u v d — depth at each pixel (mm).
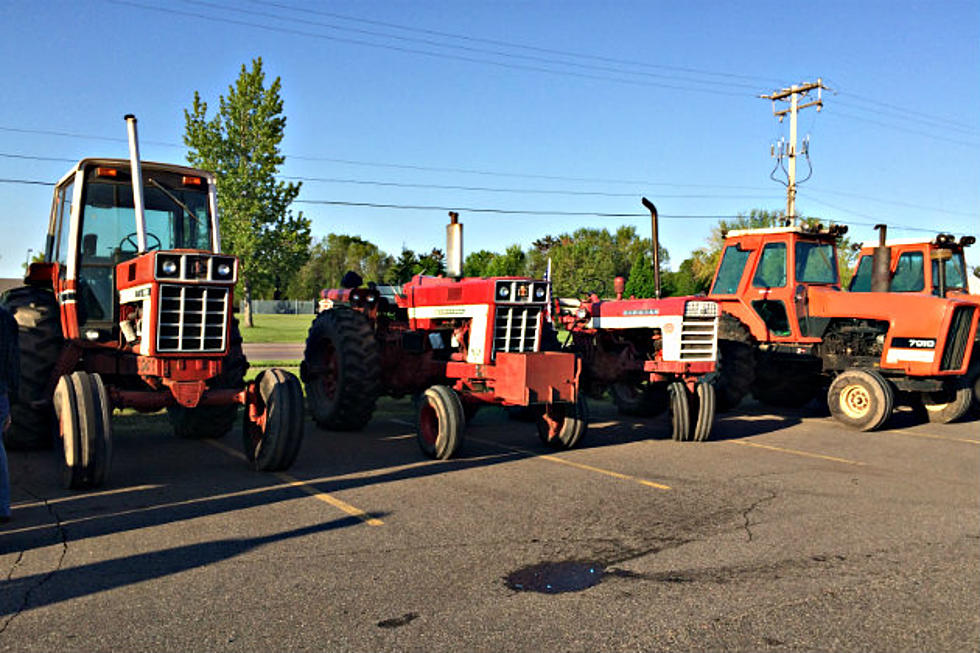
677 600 3574
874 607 3523
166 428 8414
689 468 6656
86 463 5359
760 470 6629
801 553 4312
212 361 5953
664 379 8375
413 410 10344
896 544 4512
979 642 3160
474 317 7086
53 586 3623
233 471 6230
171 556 4074
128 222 6871
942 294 10844
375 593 3602
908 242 11445
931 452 7789
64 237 6812
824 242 10852
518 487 5793
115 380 6914
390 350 8344
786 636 3195
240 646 3023
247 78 38688
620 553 4262
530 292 7051
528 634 3172
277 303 73625
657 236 8828
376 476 6113
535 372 6750
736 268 11031
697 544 4449
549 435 7551
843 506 5406
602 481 6055
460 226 7711
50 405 6352
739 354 9680
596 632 3203
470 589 3672
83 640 3055
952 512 5277
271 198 39750
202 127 38938
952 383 10086
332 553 4168
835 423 9898
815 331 10242
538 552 4250
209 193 7297
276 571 3871
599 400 11828
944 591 3740
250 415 6309
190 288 5766
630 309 8422
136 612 3334
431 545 4344
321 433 8367
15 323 4746
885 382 9203
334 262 88812
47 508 4984
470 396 7113
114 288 6727
